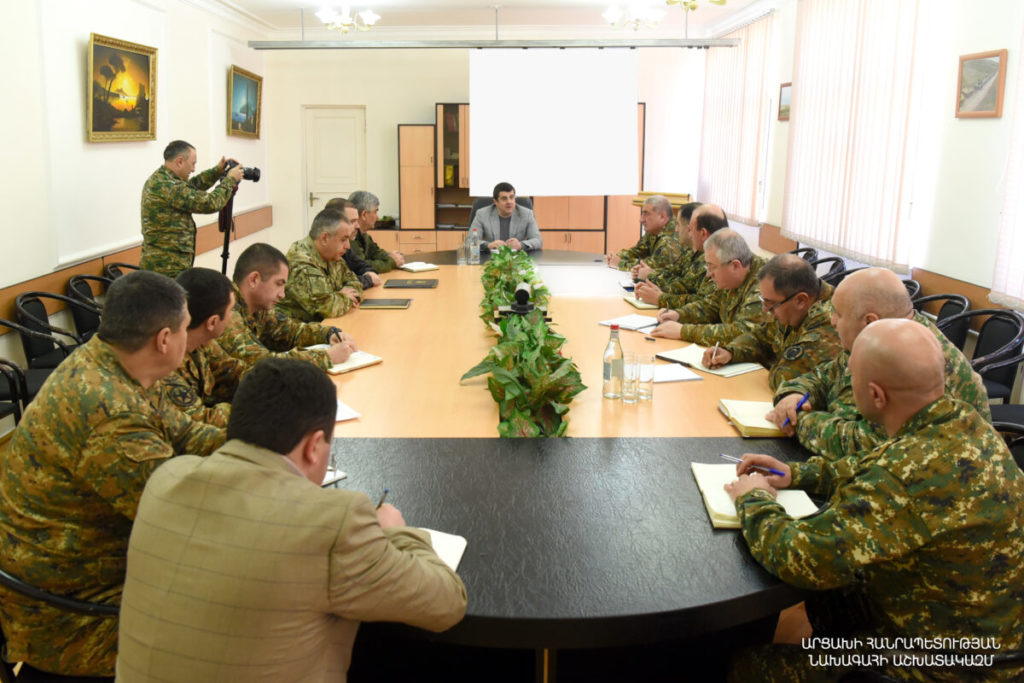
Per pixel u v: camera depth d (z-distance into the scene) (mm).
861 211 5465
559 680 1810
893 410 1483
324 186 9578
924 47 4727
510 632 1330
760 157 7477
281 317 3160
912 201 4883
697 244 4059
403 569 1201
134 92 5496
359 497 1198
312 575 1122
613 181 8781
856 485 1447
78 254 4898
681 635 1365
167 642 1109
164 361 1632
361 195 4973
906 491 1406
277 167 9422
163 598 1122
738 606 1395
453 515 1671
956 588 1438
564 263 5484
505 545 1550
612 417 2301
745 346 2893
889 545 1391
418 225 9211
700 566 1486
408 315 3691
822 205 6090
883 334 1477
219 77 7512
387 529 1374
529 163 8719
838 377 2215
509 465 1938
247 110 8359
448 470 1904
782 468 1775
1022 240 3762
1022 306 3742
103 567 1598
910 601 1498
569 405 2389
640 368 2447
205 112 7160
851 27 5613
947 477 1400
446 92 9258
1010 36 3973
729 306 3346
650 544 1561
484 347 3100
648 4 7516
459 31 8977
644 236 5258
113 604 1578
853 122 5566
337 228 3783
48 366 3969
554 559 1500
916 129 4816
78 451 1519
